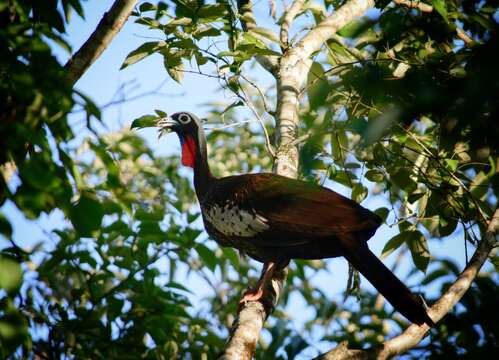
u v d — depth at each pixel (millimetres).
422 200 10617
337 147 10688
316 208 10250
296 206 10367
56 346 9688
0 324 6586
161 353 10633
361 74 5762
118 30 9727
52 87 6277
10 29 6559
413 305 8586
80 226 6570
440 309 8570
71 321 10227
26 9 7574
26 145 7152
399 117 5145
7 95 6383
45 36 6707
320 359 8328
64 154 6652
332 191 10562
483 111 4961
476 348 7988
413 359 8547
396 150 10641
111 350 10406
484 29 7637
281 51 12828
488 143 5781
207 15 10250
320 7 12977
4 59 6340
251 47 10336
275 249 10648
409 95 5359
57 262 10586
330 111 8406
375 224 9930
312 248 10406
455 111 5043
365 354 8391
